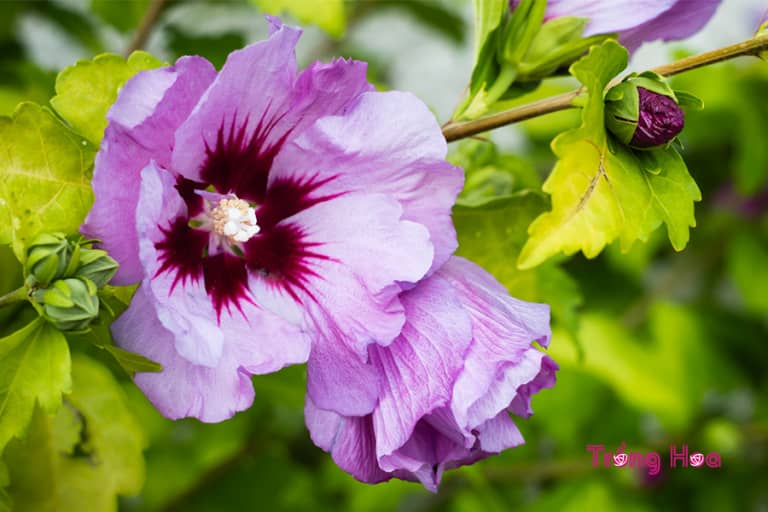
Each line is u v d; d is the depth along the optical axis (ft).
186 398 1.54
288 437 2.52
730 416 2.56
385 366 1.59
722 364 2.46
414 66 3.07
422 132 1.59
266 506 2.40
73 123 1.63
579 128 1.61
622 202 1.62
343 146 1.60
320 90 1.59
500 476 2.37
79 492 1.81
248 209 1.62
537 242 1.61
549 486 2.53
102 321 1.58
